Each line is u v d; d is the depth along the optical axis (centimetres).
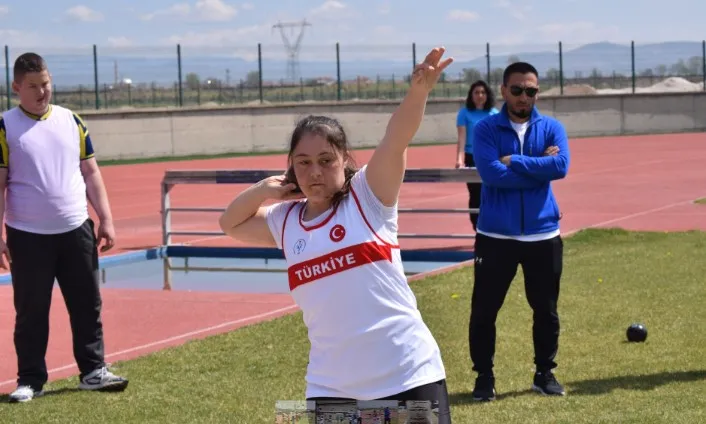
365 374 360
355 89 4212
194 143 3525
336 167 361
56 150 672
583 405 615
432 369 367
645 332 779
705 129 4509
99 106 3553
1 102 3284
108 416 623
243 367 734
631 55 4538
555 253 643
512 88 639
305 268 363
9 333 894
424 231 1524
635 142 3834
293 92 4109
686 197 1944
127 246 1433
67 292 684
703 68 4644
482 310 646
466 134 1298
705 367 697
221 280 1195
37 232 666
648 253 1188
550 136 644
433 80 343
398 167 357
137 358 767
